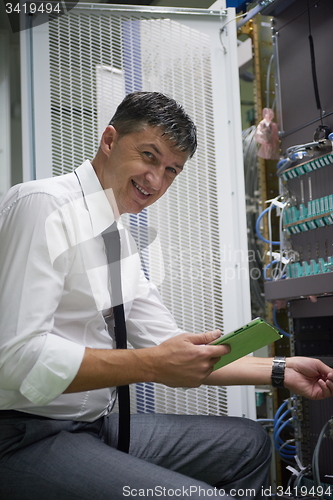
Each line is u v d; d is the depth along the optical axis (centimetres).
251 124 281
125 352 99
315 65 166
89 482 91
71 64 182
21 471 96
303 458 170
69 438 102
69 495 91
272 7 181
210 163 187
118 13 185
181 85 187
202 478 125
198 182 186
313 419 168
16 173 240
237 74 191
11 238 103
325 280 142
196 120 188
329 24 159
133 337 138
